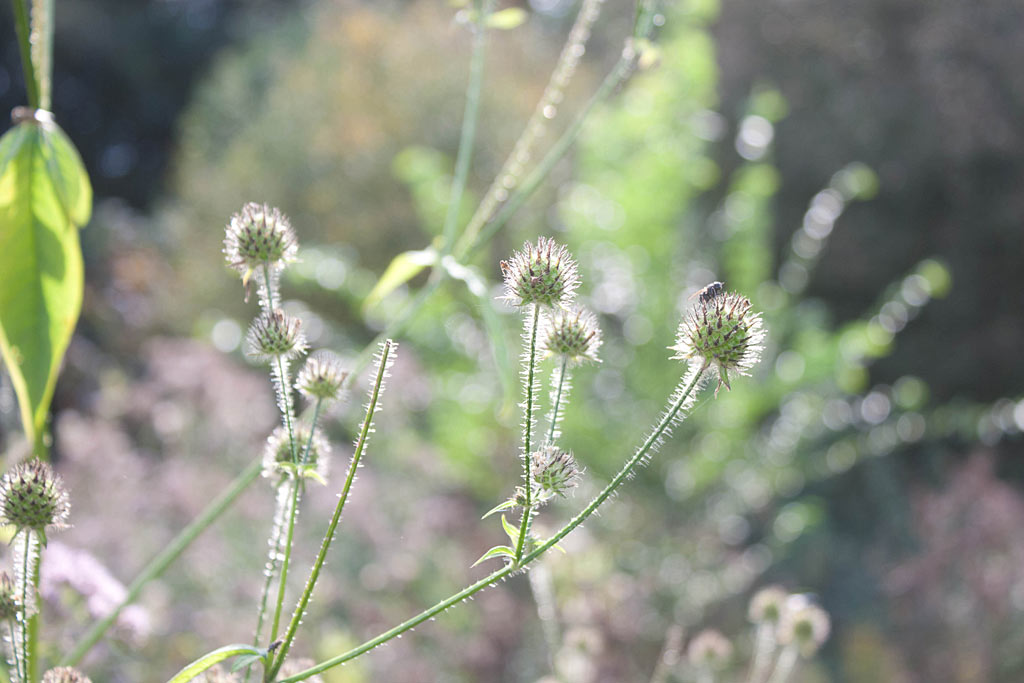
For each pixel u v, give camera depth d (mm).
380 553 2033
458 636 2092
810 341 3170
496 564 2398
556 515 2596
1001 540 2449
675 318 3090
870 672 2385
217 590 1738
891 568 2801
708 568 2699
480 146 4352
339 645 1717
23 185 655
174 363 2287
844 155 5105
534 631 2199
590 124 3438
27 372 661
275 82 5234
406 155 3385
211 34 7387
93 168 7156
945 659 2367
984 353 4836
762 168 3383
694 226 3541
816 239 3535
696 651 987
